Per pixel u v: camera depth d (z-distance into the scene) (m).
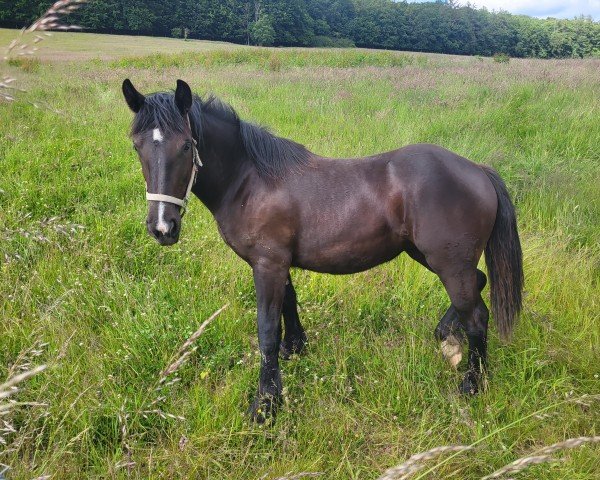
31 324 3.15
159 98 2.41
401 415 2.68
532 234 4.59
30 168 5.83
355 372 3.06
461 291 2.70
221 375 3.01
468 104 8.57
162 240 2.40
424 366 2.99
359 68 15.60
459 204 2.57
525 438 2.52
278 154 2.72
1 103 8.09
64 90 10.76
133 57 18.53
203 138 2.59
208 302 3.57
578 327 3.32
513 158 6.17
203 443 2.42
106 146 6.96
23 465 2.12
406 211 2.63
